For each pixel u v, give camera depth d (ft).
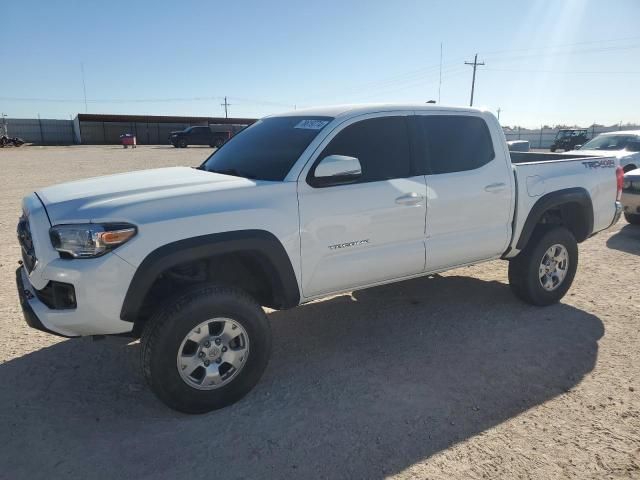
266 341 11.41
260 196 11.25
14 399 11.43
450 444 9.74
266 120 15.43
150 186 11.14
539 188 15.99
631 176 28.27
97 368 12.89
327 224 12.08
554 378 12.20
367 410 10.93
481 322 15.66
